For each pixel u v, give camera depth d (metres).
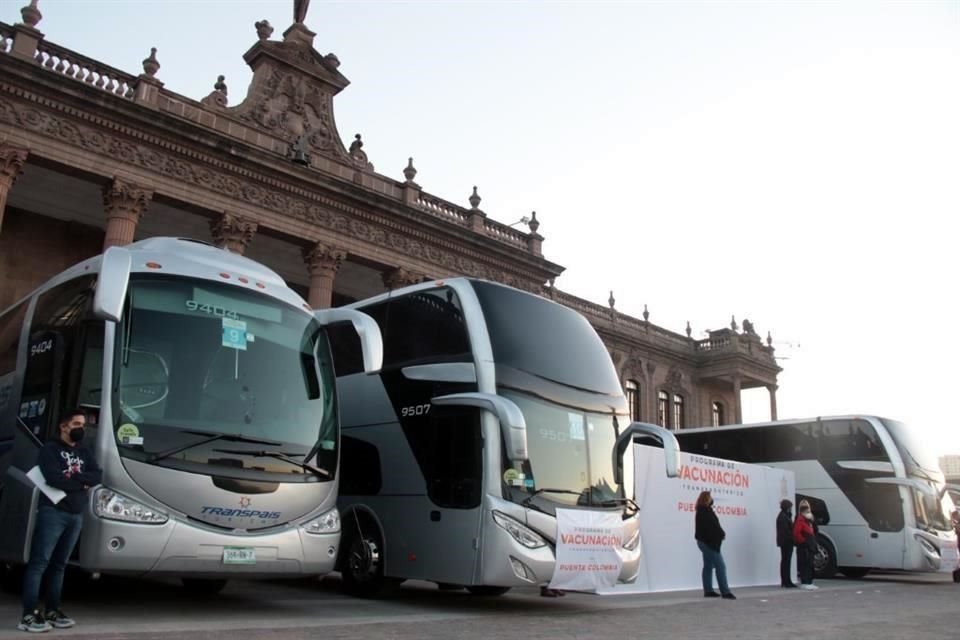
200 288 9.84
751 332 57.00
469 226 35.56
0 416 10.79
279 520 9.22
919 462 23.64
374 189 32.03
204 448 8.88
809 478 24.66
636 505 12.77
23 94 22.72
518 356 12.05
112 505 8.19
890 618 12.20
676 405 54.28
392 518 12.62
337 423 10.49
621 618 11.12
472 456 11.42
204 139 26.12
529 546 10.92
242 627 8.18
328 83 31.28
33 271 27.28
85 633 7.18
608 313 50.41
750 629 10.08
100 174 24.00
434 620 9.84
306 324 10.77
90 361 8.86
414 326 13.29
